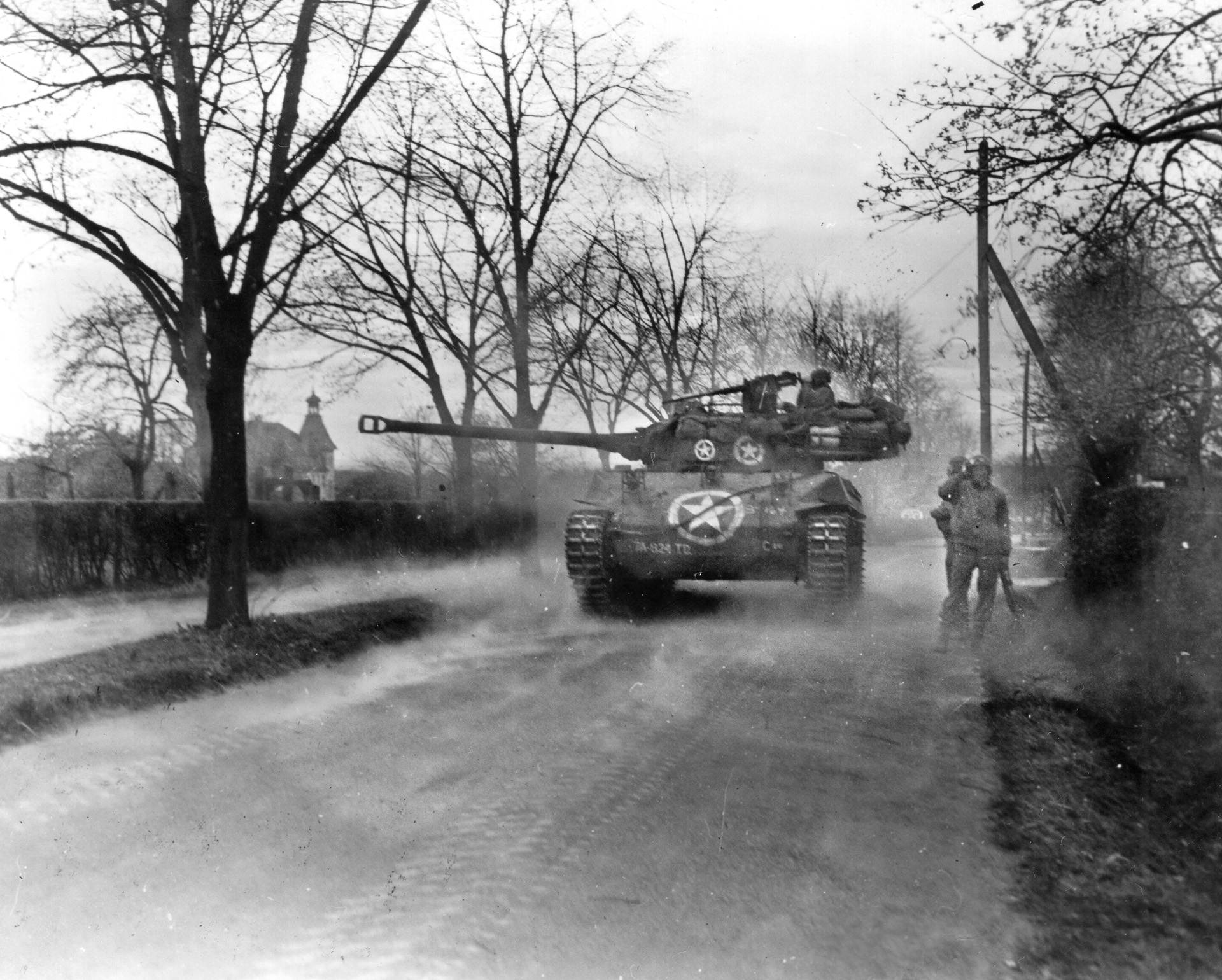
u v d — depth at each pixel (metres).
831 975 3.96
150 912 4.42
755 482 14.62
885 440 15.45
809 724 7.92
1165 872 4.96
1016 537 32.91
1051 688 9.08
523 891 4.66
